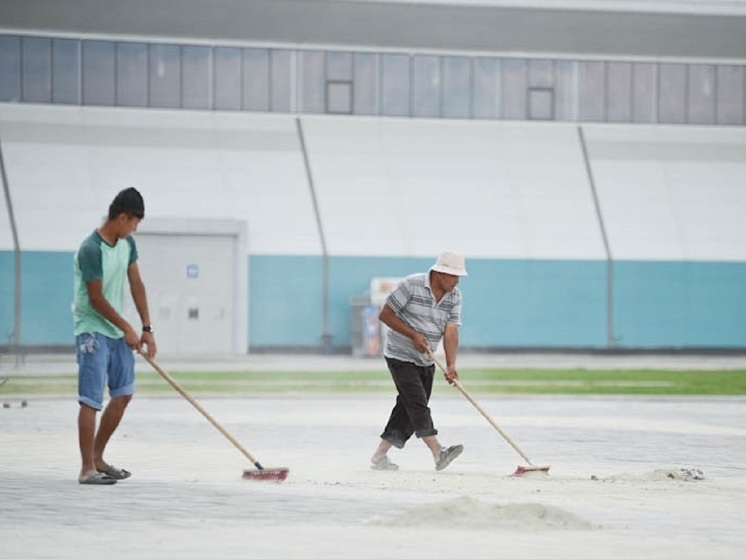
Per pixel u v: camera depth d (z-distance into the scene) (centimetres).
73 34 10675
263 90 10931
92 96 10681
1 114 10488
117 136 10531
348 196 10544
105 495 2009
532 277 10438
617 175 11025
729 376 7181
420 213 10550
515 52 11269
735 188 11112
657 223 10788
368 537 1541
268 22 10894
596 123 11319
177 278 9962
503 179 10869
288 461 2666
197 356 9688
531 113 11288
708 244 10731
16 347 8019
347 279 10219
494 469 2564
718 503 1969
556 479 2308
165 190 10250
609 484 2220
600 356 10281
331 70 11019
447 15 11075
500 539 1526
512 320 10388
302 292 10188
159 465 2531
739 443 3256
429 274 2558
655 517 1795
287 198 10438
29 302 9712
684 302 10606
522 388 5884
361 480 2269
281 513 1792
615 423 3934
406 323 2552
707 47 11425
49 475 2323
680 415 4344
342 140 10881
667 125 11381
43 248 9775
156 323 9919
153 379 6306
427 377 2581
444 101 11169
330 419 3944
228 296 10031
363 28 11031
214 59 10862
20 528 1633
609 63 11356
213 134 10700
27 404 4584
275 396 5072
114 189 10188
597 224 10712
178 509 1833
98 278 2169
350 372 7212
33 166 10212
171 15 10781
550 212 10731
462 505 1697
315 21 10938
